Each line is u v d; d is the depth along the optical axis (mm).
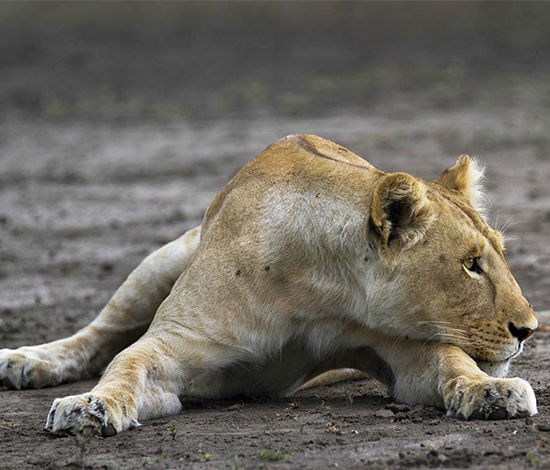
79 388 10312
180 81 46750
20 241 20188
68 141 34500
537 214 20266
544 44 49625
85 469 6992
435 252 8570
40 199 24797
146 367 8539
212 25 60250
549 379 9898
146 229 20781
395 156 27547
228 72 48406
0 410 9234
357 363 9305
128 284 10922
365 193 8812
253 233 8969
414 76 43875
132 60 52250
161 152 31016
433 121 33625
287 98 40406
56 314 14141
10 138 35750
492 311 8570
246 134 33281
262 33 57844
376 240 8570
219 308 8867
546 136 29891
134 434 7898
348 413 8508
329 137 31250
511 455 6746
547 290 14586
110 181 26859
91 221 21891
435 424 7773
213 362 8891
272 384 9336
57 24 61000
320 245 8797
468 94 39062
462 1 60312
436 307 8570
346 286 8773
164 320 9039
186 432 7949
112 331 10953
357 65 48094
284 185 9102
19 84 47406
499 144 29016
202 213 22078
